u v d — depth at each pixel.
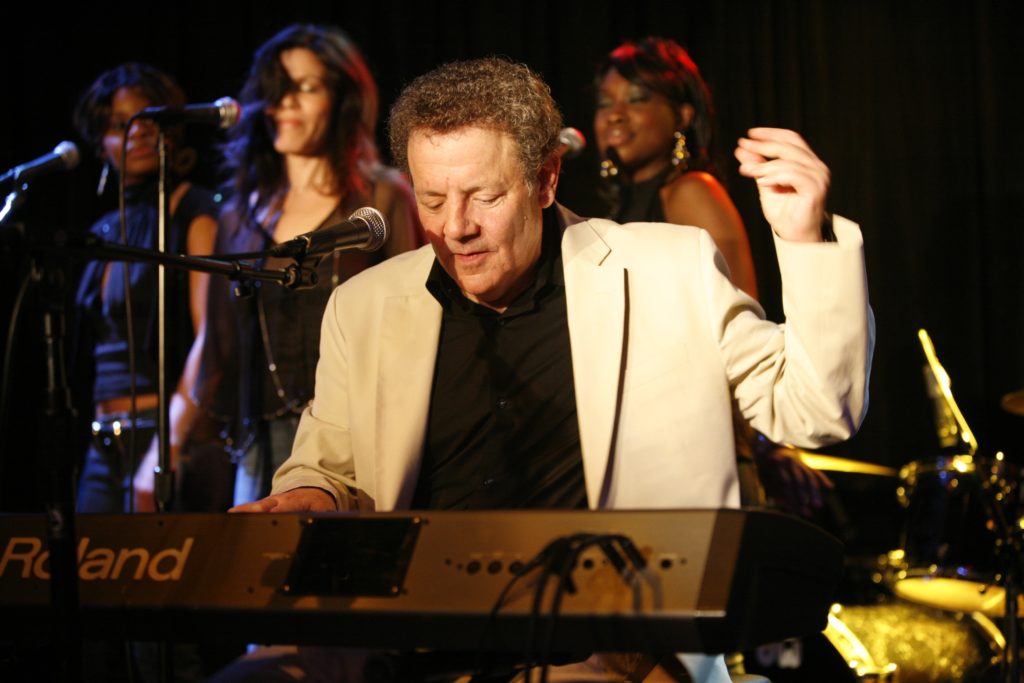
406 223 4.51
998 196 4.99
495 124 2.26
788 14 5.14
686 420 2.29
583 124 5.23
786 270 2.08
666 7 5.19
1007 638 3.53
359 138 4.56
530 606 1.60
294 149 4.49
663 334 2.35
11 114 5.54
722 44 5.15
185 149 5.01
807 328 2.08
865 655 3.95
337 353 2.60
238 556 1.79
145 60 5.55
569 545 1.59
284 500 2.26
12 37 5.55
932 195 5.07
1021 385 4.96
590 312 2.37
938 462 4.15
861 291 2.06
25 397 5.01
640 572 1.57
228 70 5.51
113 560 1.83
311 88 4.50
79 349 4.95
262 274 2.12
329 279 4.15
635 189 4.55
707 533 1.58
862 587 4.54
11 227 1.77
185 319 4.70
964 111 5.05
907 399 5.04
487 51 5.31
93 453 4.52
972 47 5.04
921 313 5.05
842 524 4.69
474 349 2.46
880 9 5.11
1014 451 4.96
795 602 1.70
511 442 2.39
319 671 2.14
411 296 2.52
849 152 5.11
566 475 2.35
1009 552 3.81
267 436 4.09
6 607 1.84
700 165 4.57
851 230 2.06
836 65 5.14
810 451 4.98
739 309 2.36
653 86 4.51
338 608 1.68
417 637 1.67
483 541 1.68
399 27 5.39
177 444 4.41
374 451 2.42
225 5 5.53
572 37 5.27
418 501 2.44
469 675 2.11
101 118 4.91
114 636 1.82
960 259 5.04
